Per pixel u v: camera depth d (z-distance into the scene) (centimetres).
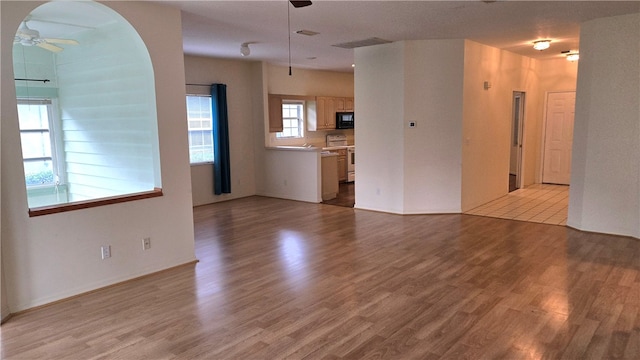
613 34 488
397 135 643
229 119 803
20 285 336
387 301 348
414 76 622
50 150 572
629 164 498
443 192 649
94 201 374
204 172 770
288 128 940
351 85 1070
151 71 405
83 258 370
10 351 281
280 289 378
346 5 416
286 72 891
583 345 274
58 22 440
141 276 411
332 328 305
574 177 550
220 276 412
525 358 262
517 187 869
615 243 487
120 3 374
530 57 822
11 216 327
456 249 480
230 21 478
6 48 313
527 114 846
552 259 438
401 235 541
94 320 323
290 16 458
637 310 322
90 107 506
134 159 455
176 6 411
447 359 262
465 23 505
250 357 270
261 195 858
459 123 629
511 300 344
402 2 408
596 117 512
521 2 417
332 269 425
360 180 699
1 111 315
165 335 299
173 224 434
